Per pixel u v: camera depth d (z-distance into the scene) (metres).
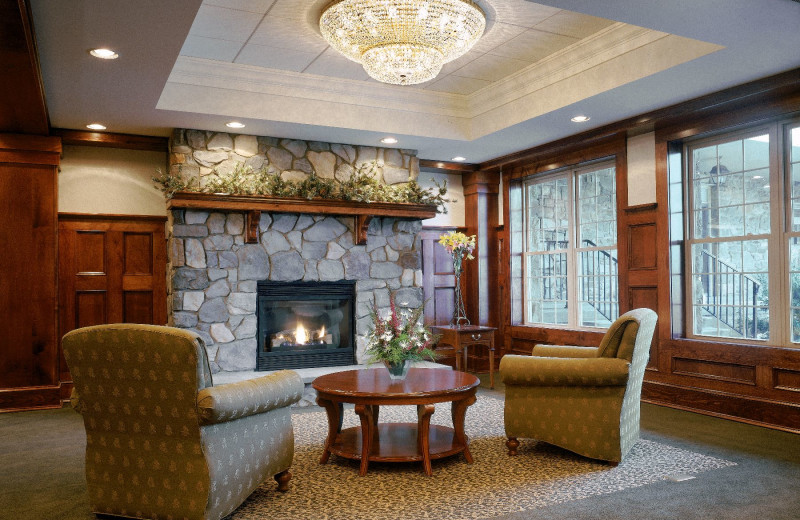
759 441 4.29
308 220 6.38
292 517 2.96
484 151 7.05
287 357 6.25
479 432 4.60
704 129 5.29
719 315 5.38
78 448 4.29
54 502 3.22
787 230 4.86
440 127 6.39
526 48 5.01
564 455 3.98
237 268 6.03
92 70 4.26
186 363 2.67
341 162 6.59
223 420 2.78
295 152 6.38
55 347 5.80
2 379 5.64
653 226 5.81
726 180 5.33
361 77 5.75
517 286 7.71
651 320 3.93
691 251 5.62
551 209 7.28
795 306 4.79
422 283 7.57
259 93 5.57
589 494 3.23
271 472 3.21
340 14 3.97
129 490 2.88
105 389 2.86
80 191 6.20
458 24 3.98
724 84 4.72
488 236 7.91
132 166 6.40
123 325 2.80
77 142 6.10
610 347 3.72
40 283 5.77
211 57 5.20
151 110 5.27
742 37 3.78
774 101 4.75
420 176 7.77
